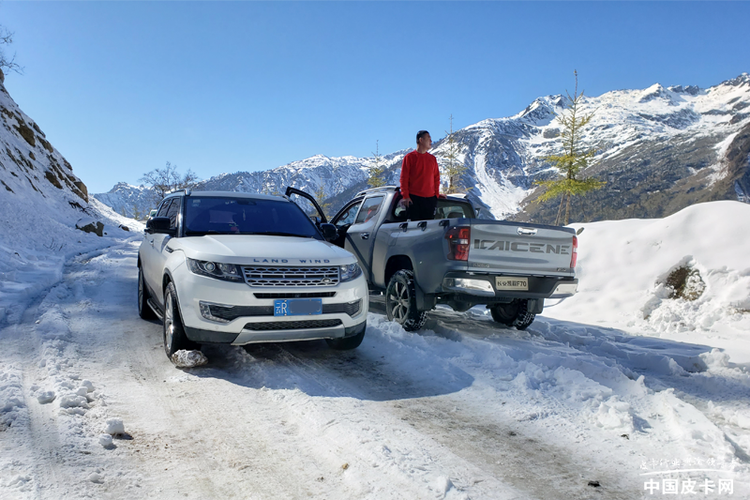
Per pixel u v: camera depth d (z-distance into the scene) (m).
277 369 3.79
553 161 26.72
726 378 3.96
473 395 3.38
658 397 3.27
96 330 5.00
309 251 4.12
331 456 2.43
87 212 25.58
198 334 3.65
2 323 5.06
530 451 2.55
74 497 1.95
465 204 6.86
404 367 4.02
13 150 24.09
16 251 10.79
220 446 2.53
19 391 3.08
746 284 6.74
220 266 3.67
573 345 5.24
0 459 2.22
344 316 3.93
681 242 8.16
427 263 4.91
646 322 6.89
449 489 2.09
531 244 4.84
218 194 5.20
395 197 6.15
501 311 6.21
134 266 11.57
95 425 2.68
